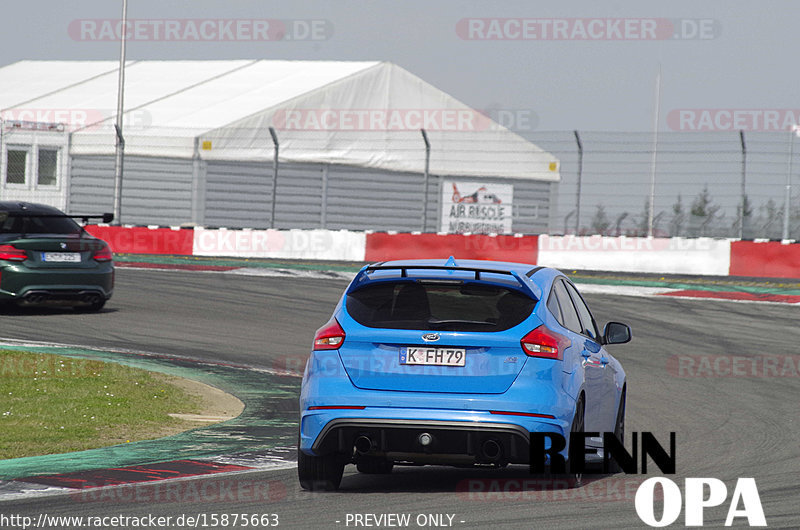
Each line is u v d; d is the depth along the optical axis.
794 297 84.25
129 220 142.75
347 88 153.00
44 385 41.81
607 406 29.30
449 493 26.22
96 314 65.75
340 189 151.00
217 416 38.59
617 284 90.56
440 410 24.59
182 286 82.81
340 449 25.12
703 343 60.97
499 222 155.00
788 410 41.28
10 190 140.75
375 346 25.09
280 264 105.50
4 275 61.19
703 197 103.88
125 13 120.94
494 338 24.75
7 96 170.00
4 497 25.06
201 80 168.62
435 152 154.12
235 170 144.12
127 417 36.75
